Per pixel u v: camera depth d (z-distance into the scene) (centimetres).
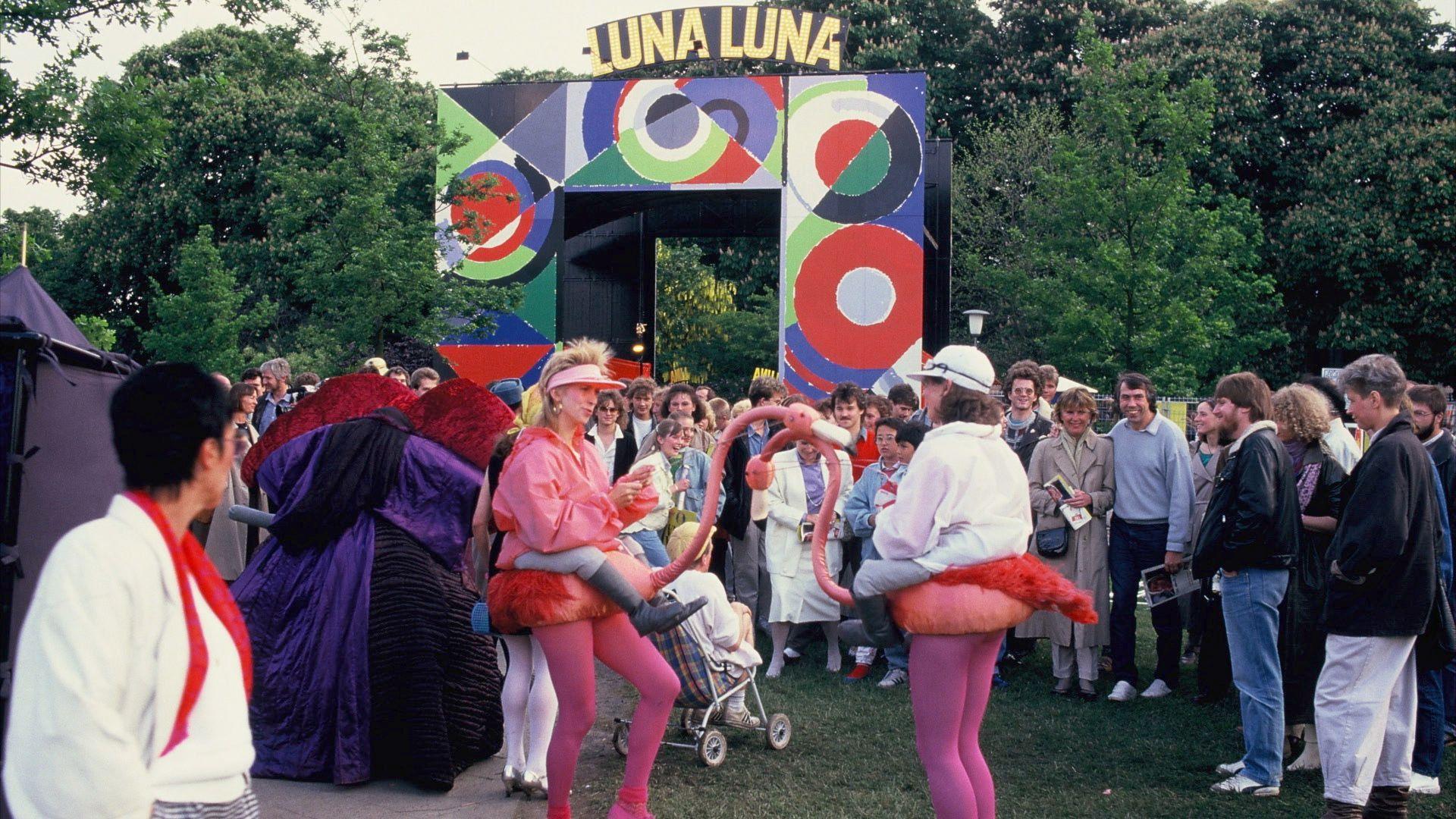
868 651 806
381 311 1859
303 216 1914
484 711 596
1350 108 3288
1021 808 532
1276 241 3097
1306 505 605
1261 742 551
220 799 226
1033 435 823
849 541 841
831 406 838
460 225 1991
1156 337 2242
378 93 1966
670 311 3234
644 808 456
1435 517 481
